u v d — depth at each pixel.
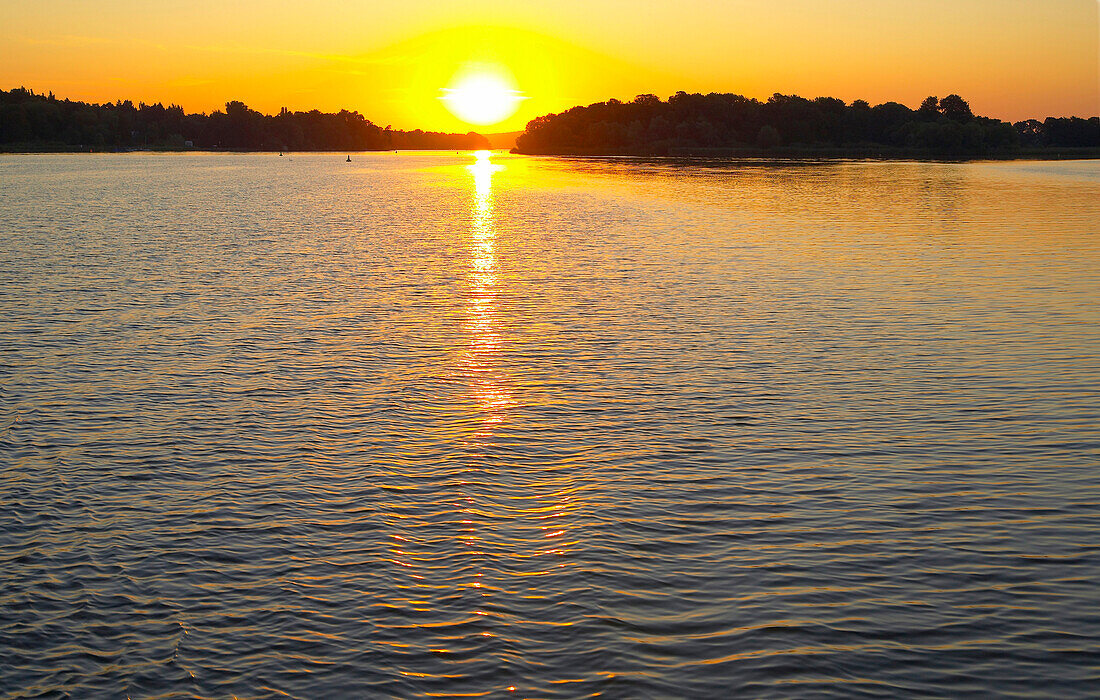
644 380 24.55
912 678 12.02
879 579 14.38
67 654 12.66
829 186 108.88
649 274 40.97
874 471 18.47
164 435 20.80
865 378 24.56
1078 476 18.12
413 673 12.21
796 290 36.81
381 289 37.66
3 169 171.38
